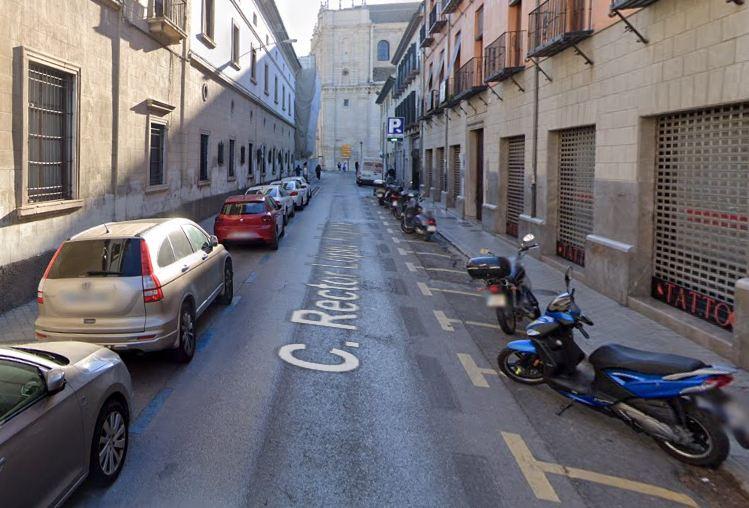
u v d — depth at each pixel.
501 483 4.34
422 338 7.96
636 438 5.13
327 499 4.09
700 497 4.23
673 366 4.81
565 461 4.70
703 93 7.37
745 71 6.57
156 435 5.02
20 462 3.21
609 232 10.09
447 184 27.48
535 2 14.05
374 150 84.50
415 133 38.25
